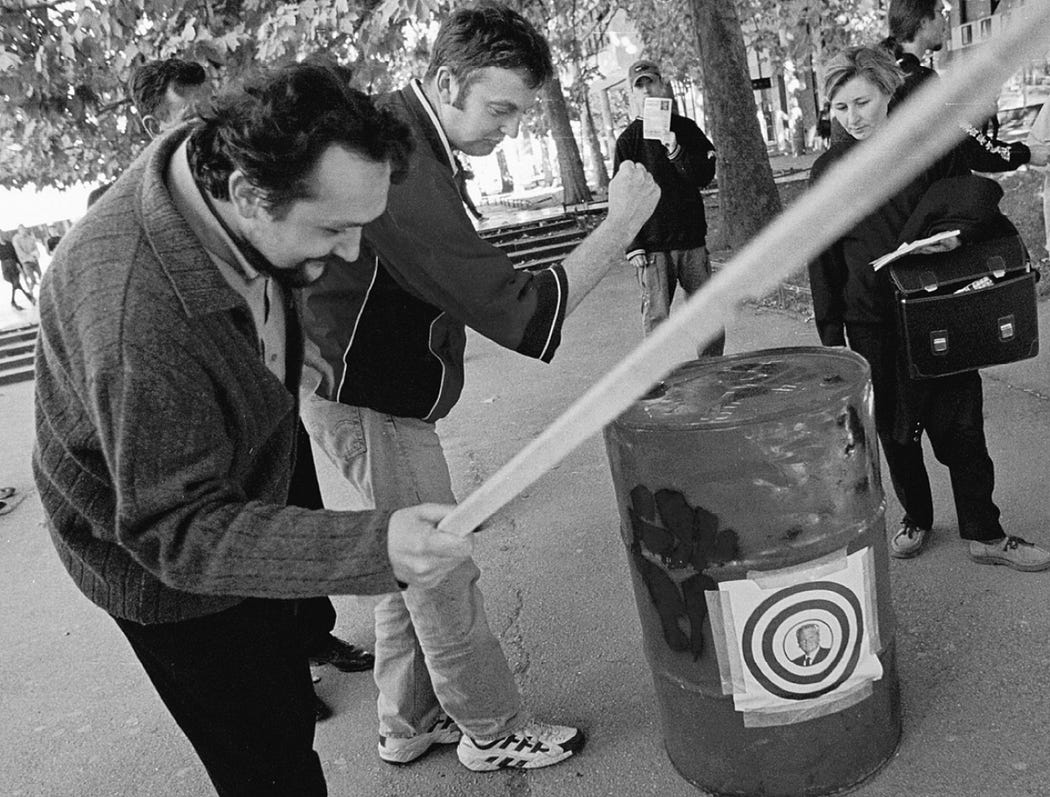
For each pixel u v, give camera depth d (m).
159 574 1.34
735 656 2.11
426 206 1.87
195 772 2.84
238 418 1.42
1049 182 4.30
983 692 2.50
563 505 4.33
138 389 1.25
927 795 2.20
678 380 2.33
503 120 1.98
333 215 1.24
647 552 2.15
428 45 9.37
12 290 19.36
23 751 3.12
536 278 1.99
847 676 2.15
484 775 2.55
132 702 3.33
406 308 2.08
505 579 3.72
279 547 1.30
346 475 2.30
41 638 4.01
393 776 2.62
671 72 16.92
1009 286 2.65
